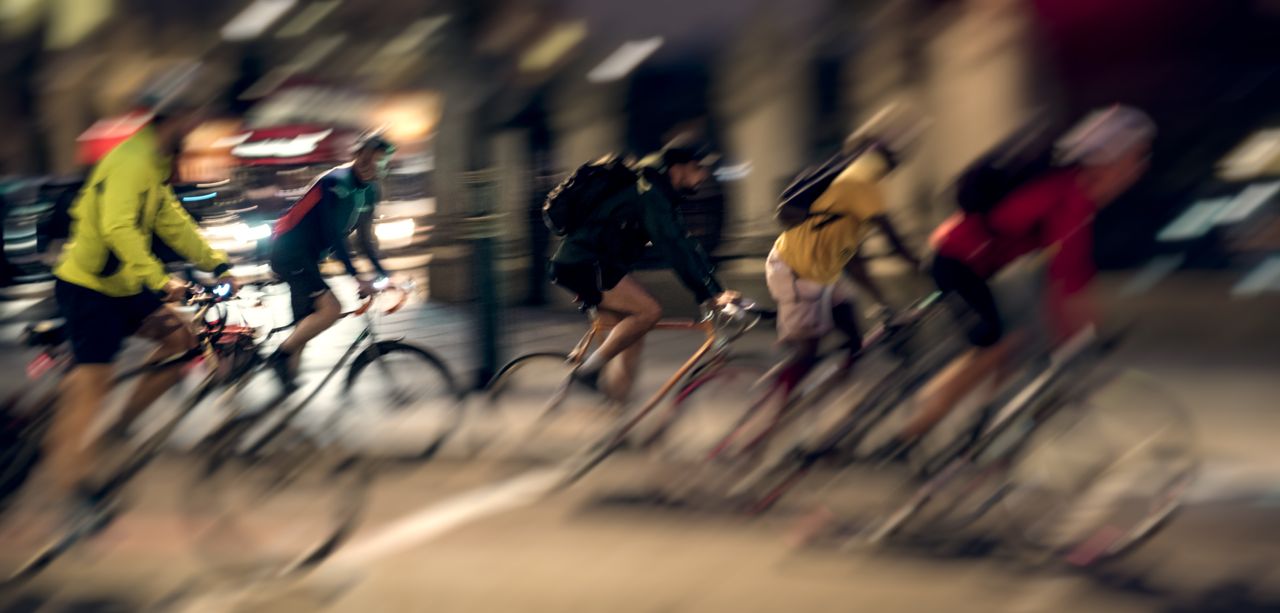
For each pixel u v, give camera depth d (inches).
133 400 202.7
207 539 196.4
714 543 201.2
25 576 193.0
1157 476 186.9
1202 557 187.6
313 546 193.2
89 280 199.2
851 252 225.8
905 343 210.8
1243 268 359.3
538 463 249.4
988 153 207.8
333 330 417.7
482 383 296.5
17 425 200.2
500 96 422.0
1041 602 171.9
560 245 247.4
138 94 201.0
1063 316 198.5
